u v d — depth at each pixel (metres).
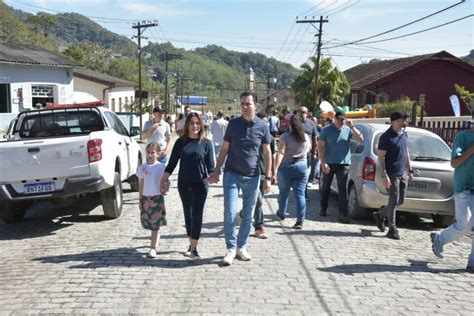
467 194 5.93
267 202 10.26
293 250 6.62
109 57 71.25
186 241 7.01
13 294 5.04
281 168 7.90
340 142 8.34
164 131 10.23
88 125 9.27
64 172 7.67
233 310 4.61
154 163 6.17
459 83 36.38
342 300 4.90
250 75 86.06
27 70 24.59
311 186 12.66
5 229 8.18
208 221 8.30
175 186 12.33
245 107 5.79
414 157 8.35
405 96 33.59
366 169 8.34
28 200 7.82
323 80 41.19
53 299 4.89
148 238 7.21
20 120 9.11
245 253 6.14
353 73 49.88
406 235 7.77
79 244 6.98
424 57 37.03
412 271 5.89
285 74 117.00
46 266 5.96
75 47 66.62
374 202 8.24
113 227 8.02
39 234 7.71
